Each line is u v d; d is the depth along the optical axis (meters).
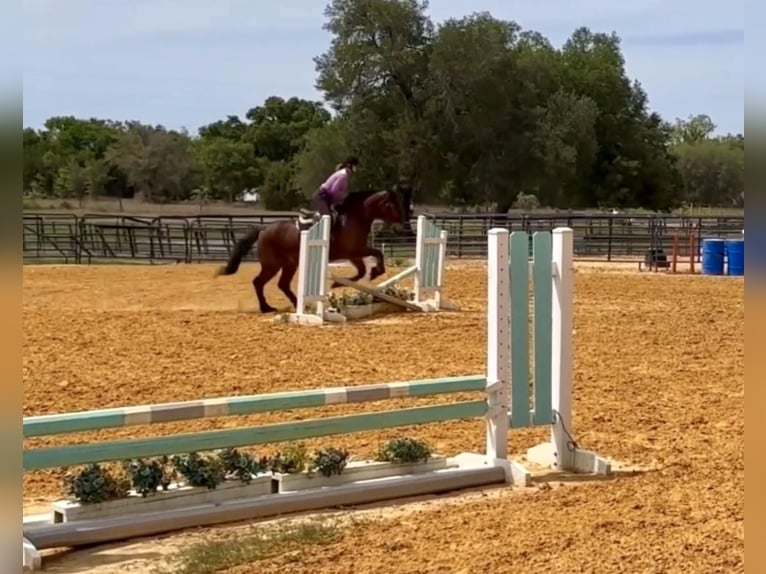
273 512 6.77
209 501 6.74
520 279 7.95
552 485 7.60
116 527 6.18
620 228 39.34
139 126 76.25
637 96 64.75
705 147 83.38
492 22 53.88
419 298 18.75
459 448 8.62
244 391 10.96
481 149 54.38
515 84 54.81
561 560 5.59
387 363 12.93
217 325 16.83
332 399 7.19
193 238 34.19
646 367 12.58
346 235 18.98
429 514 6.76
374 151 54.28
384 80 54.56
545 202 58.75
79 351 13.86
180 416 6.59
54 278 25.75
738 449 8.41
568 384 8.10
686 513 6.55
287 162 79.62
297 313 17.17
